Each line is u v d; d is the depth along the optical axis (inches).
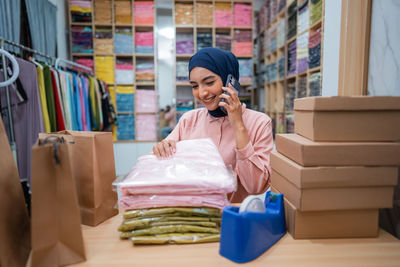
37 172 17.1
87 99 106.8
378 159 21.3
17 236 19.3
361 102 21.4
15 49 88.0
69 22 134.4
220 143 41.3
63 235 18.6
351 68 32.4
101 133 26.0
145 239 21.6
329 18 41.5
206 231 22.6
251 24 145.7
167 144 31.0
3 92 58.9
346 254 20.5
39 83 72.9
